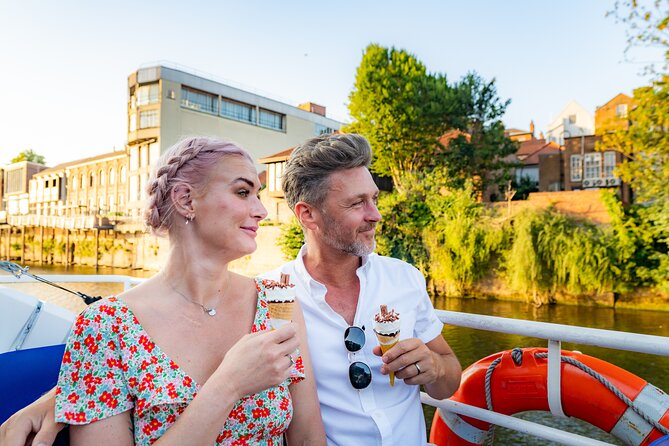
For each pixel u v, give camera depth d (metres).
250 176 1.17
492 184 25.56
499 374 2.00
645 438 1.67
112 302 1.10
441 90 24.08
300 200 1.71
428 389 1.72
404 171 24.72
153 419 1.05
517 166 25.72
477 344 12.09
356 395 1.59
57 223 43.34
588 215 17.88
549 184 27.12
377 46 24.67
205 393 0.97
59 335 2.18
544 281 17.64
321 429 1.39
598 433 6.69
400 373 1.45
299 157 1.71
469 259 19.02
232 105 42.88
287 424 1.25
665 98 12.98
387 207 20.97
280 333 1.04
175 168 1.14
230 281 1.28
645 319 15.23
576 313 16.34
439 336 1.78
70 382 1.04
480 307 17.91
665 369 9.80
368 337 1.65
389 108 23.80
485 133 24.88
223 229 1.13
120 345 1.06
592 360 1.88
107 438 1.03
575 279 16.95
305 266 1.79
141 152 40.22
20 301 2.17
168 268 1.19
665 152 14.03
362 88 24.72
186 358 1.11
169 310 1.14
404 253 20.39
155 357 1.07
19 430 1.05
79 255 43.91
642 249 16.33
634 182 15.73
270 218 30.91
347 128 26.44
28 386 1.42
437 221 20.03
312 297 1.68
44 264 46.78
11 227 52.22
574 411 1.82
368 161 1.66
